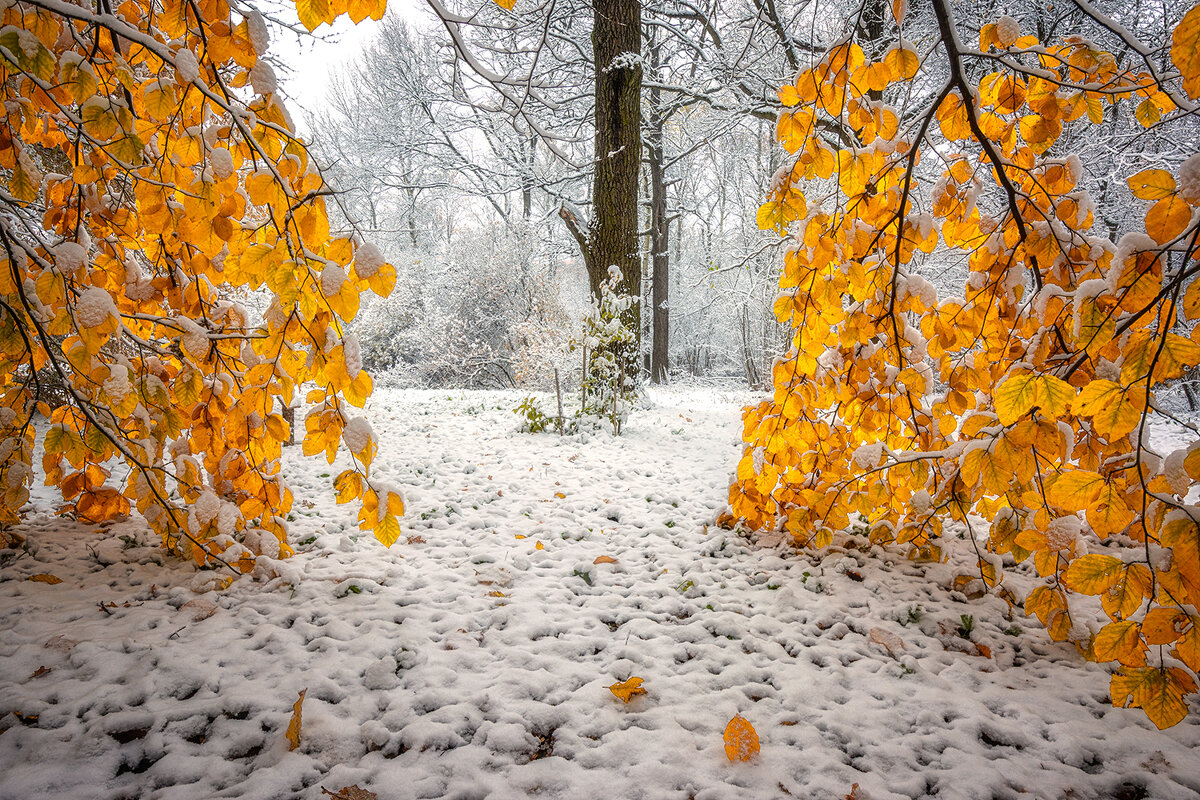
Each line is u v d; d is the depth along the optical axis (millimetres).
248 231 2191
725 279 18234
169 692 1984
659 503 4285
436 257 19359
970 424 2387
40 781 1591
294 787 1643
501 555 3281
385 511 2383
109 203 2682
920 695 2115
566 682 2148
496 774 1712
